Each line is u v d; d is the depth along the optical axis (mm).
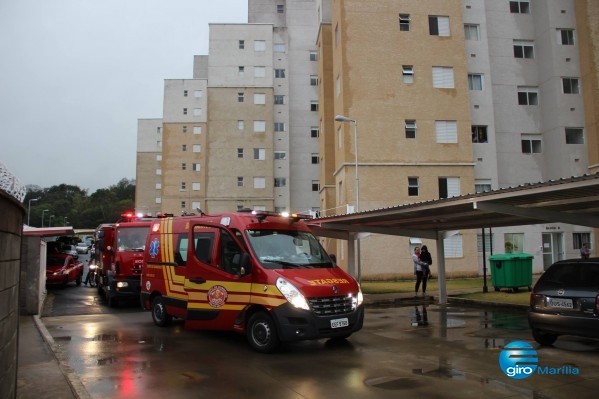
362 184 29359
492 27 33219
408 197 29562
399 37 30531
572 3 32281
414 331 10797
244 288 8836
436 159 29953
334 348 8898
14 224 4535
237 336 10141
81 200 124500
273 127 57094
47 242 24984
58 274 22562
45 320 12719
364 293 20109
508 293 18203
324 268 9188
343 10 30406
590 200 10359
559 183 9109
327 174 36531
